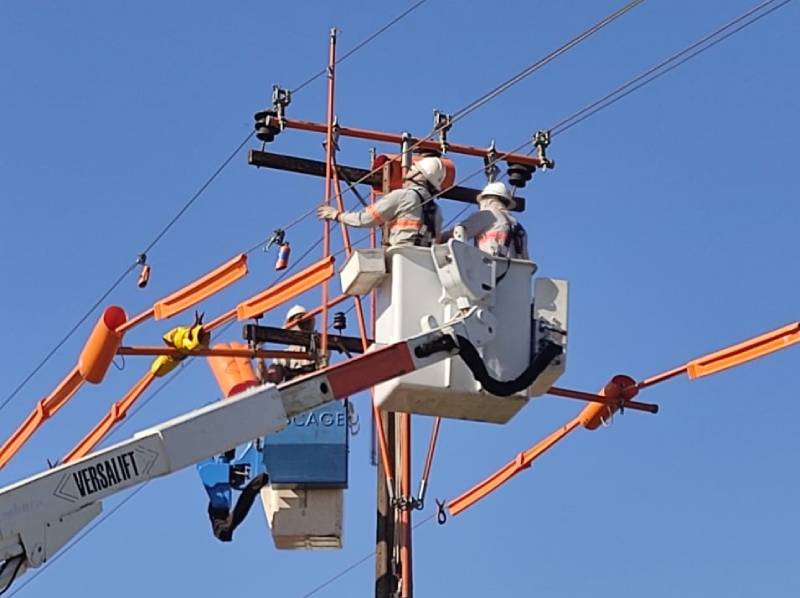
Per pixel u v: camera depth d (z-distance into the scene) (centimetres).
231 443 1395
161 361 1839
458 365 1526
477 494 1909
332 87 1869
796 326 1734
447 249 1519
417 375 1519
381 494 1867
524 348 1536
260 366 1936
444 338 1480
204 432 1389
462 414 1566
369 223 1606
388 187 1827
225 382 1906
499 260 1541
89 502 1357
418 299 1528
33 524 1338
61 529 1346
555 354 1532
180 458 1380
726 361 1784
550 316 1547
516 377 1527
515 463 1894
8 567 1330
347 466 1975
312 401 1423
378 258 1549
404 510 1855
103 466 1364
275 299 1761
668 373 1841
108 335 1786
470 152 1883
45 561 1341
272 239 1752
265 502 2005
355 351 1892
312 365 1892
